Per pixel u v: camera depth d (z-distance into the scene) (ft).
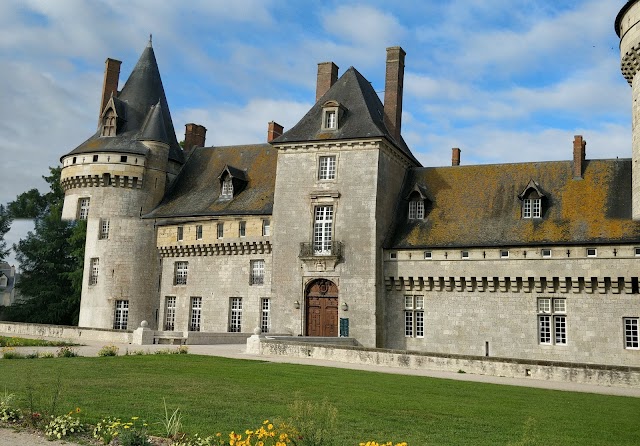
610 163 114.52
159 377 58.85
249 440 32.09
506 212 115.03
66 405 43.37
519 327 107.65
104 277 140.15
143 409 43.14
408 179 131.03
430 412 46.65
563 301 106.11
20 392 48.03
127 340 109.40
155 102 155.63
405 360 79.46
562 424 44.21
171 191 148.56
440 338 112.78
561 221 109.19
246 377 61.26
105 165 142.10
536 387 65.41
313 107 131.03
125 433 33.53
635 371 67.92
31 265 173.37
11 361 70.13
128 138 147.02
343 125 123.65
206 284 135.64
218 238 134.21
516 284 108.37
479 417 45.44
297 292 119.85
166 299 139.74
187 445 33.88
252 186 139.33
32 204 192.13
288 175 124.77
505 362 74.18
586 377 70.13
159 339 109.60
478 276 110.73
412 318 115.75
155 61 160.25
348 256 117.19
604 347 101.55
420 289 115.75
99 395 47.80
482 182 122.42
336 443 35.65
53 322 165.58
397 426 41.45
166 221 141.28
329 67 137.59
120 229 141.49
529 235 109.19
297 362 79.61
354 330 114.32
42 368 63.10
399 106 134.92
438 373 74.38
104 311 139.03
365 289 115.03
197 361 74.08
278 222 123.65
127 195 142.51
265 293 128.98
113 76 157.58
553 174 117.39
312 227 121.29
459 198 121.70
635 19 100.78
